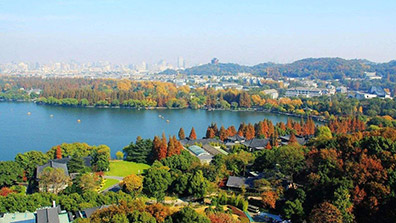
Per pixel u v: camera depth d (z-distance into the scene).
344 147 152.12
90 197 133.62
